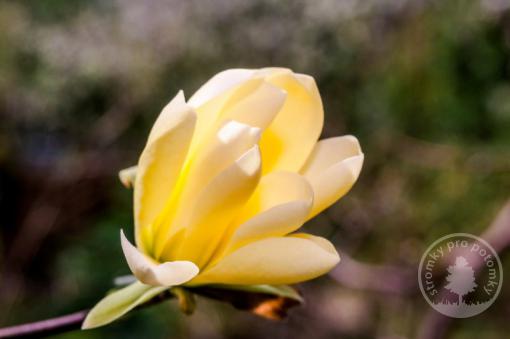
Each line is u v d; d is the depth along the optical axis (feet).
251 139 1.68
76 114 6.35
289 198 1.69
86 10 6.21
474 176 5.17
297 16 5.64
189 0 5.82
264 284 1.69
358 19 5.51
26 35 6.22
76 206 6.50
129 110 6.28
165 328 4.89
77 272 5.25
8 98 6.37
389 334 5.32
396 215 5.48
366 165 5.66
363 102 5.69
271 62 5.81
